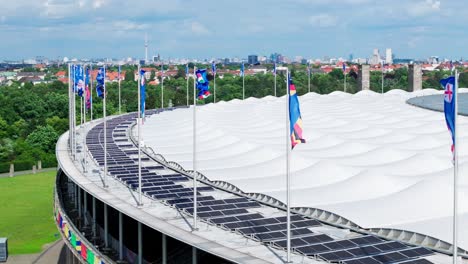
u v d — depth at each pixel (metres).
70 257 101.00
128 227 82.25
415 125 122.62
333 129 125.38
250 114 156.88
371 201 68.31
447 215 62.69
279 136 118.19
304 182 80.50
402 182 74.06
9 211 147.00
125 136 136.00
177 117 164.88
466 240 55.47
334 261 52.75
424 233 57.69
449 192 66.19
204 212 68.81
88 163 103.31
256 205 72.50
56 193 103.50
